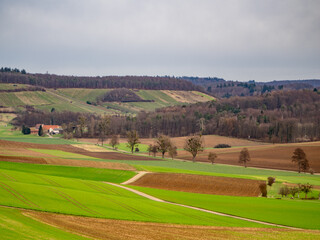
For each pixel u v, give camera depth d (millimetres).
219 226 47219
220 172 110875
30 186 56969
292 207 65562
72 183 69750
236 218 54625
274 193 84250
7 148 132125
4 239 31938
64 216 43938
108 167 101188
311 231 47688
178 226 45219
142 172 98188
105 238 37281
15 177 67500
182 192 77312
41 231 36344
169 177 92188
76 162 103188
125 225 43250
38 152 129000
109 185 74625
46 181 68000
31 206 46125
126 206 53656
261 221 53812
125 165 105688
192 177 92938
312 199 79688
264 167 131375
